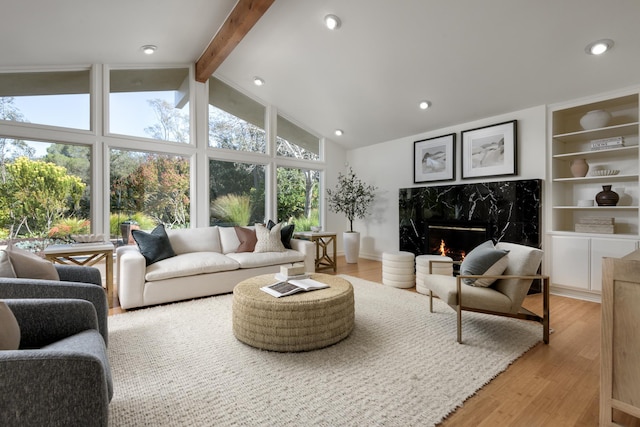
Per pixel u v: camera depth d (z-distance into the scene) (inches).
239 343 92.1
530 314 93.7
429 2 111.2
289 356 84.3
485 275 94.5
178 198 181.2
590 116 141.3
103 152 156.3
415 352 86.7
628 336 54.7
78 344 48.4
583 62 123.3
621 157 144.5
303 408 62.6
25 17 107.7
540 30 113.1
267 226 180.2
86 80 154.8
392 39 132.7
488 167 174.9
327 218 250.7
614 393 56.0
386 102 182.2
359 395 66.9
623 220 143.8
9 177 137.6
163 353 85.7
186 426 57.1
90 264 122.9
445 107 173.5
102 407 38.4
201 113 186.4
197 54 171.8
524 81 141.0
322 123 227.8
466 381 72.4
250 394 67.2
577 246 142.2
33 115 142.3
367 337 96.4
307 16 129.0
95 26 123.1
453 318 112.8
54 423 36.2
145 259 126.3
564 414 61.8
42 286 67.2
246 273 146.6
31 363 35.6
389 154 230.4
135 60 161.6
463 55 133.6
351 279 174.6
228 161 201.2
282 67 170.6
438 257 148.3
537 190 151.1
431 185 202.4
